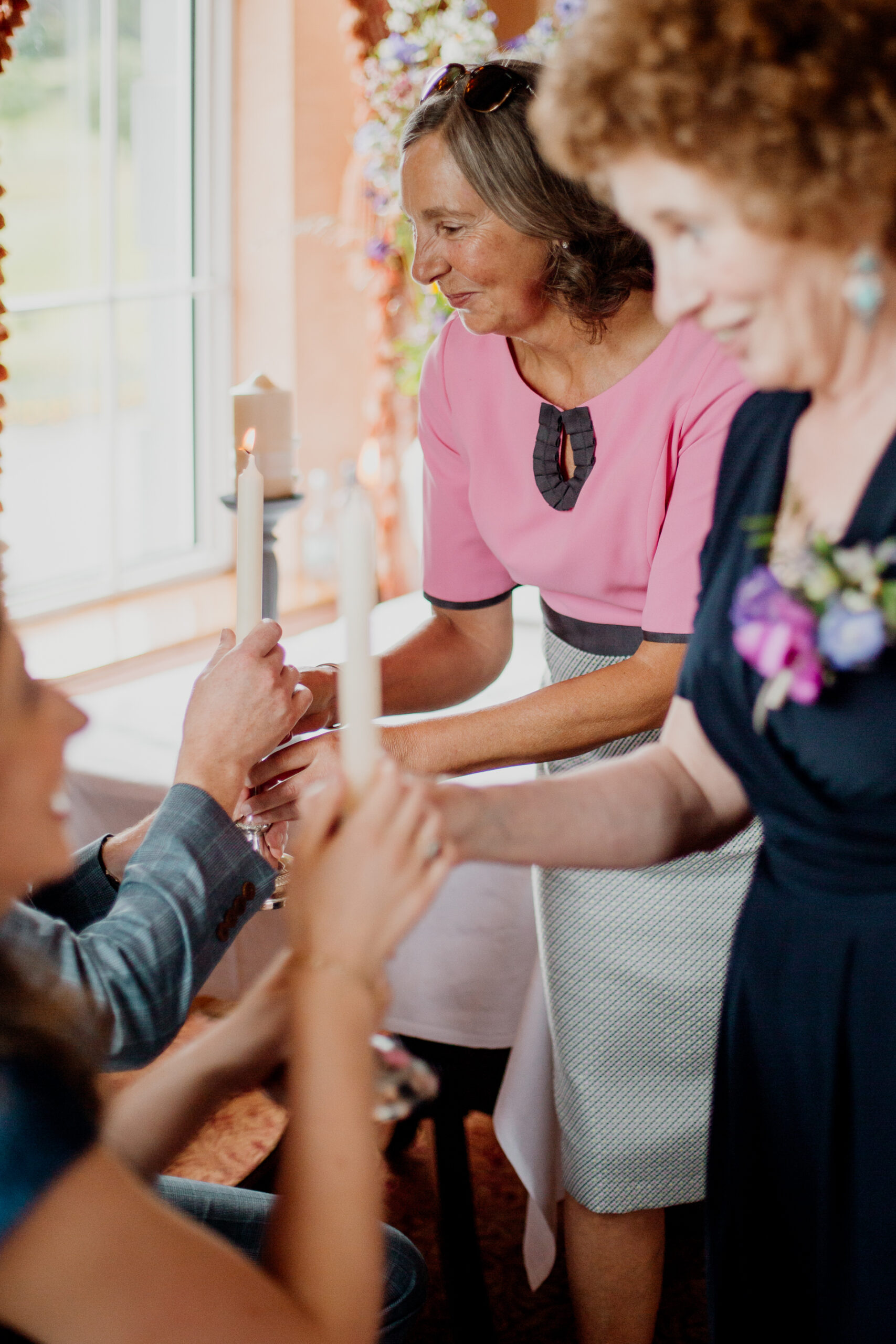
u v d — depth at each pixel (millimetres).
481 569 1786
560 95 882
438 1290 2043
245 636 1290
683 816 1137
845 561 901
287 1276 759
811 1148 1030
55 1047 709
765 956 1040
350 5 3395
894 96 796
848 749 933
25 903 1271
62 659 3293
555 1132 1804
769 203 812
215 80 3670
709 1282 1167
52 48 3367
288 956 972
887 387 925
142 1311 699
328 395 3912
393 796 843
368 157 3213
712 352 1462
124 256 3652
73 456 3643
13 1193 673
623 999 1639
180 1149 925
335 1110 781
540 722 1507
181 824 1171
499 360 1604
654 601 1519
